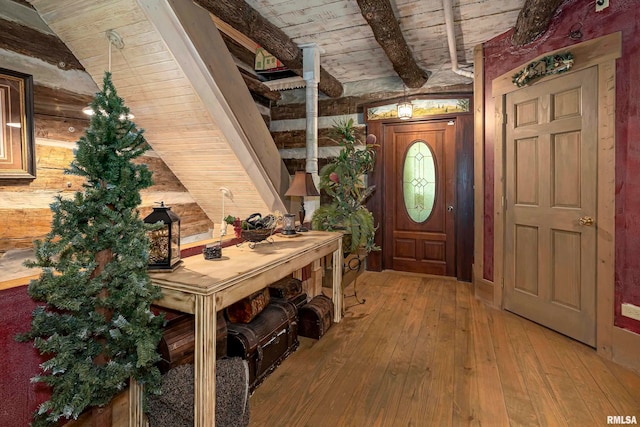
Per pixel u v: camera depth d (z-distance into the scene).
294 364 2.37
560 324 2.81
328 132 4.89
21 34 1.88
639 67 2.25
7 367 1.41
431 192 4.62
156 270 1.68
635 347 2.28
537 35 2.85
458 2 2.74
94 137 1.37
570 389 2.07
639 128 2.26
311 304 2.85
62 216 1.35
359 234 3.43
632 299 2.31
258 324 2.20
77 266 1.32
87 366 1.33
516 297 3.23
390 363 2.38
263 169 2.99
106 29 1.93
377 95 4.64
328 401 1.97
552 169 2.85
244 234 2.29
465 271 4.39
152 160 2.85
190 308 1.53
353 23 3.06
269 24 3.00
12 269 1.88
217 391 1.66
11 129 1.83
